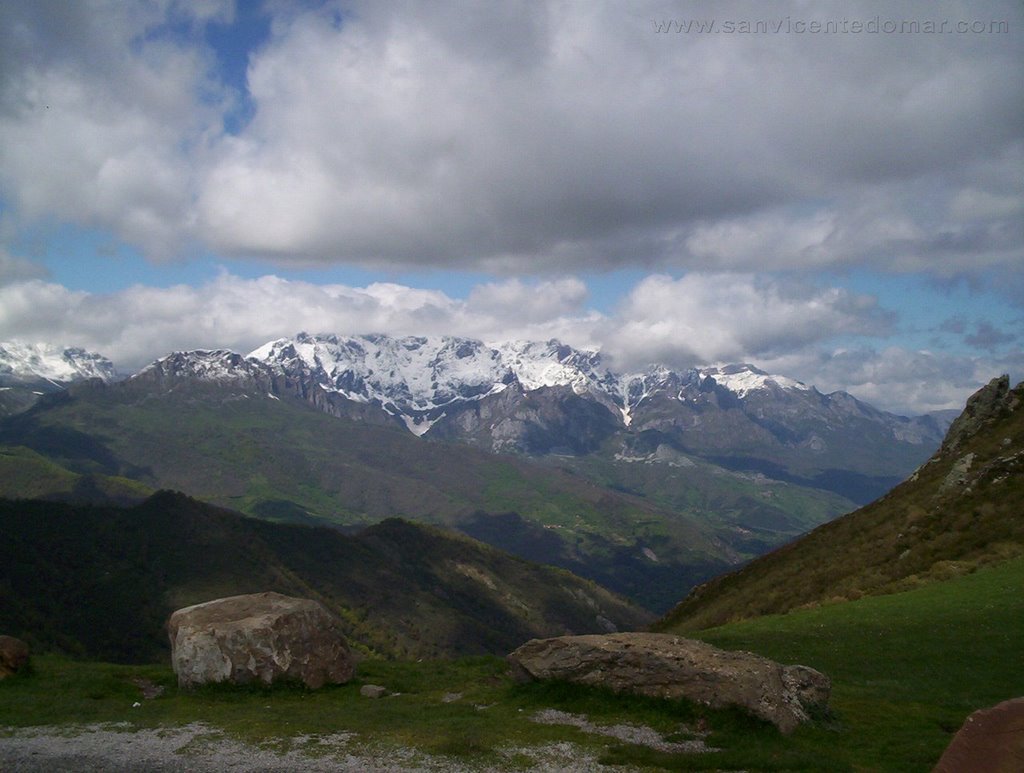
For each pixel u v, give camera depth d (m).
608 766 19.44
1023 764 13.96
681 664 24.34
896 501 68.94
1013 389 72.94
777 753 20.03
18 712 24.81
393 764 19.45
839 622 42.59
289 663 29.12
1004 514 52.81
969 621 37.38
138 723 23.61
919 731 22.69
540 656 26.97
